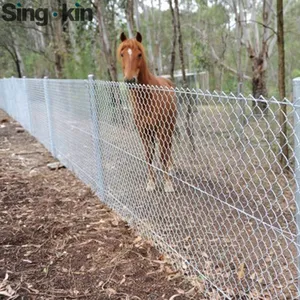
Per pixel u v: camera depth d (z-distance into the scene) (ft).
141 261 8.73
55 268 8.49
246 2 36.11
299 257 5.13
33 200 12.90
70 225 10.80
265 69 31.35
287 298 6.78
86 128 13.41
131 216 10.75
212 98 6.59
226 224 9.62
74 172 16.02
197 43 41.39
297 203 4.96
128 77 12.57
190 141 8.95
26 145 22.89
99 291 7.58
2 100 42.55
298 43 48.39
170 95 9.58
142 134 10.38
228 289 7.11
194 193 9.79
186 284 7.70
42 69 58.90
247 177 9.78
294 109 4.69
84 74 44.01
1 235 10.07
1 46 54.19
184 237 9.42
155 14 62.90
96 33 38.27
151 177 10.54
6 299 7.31
